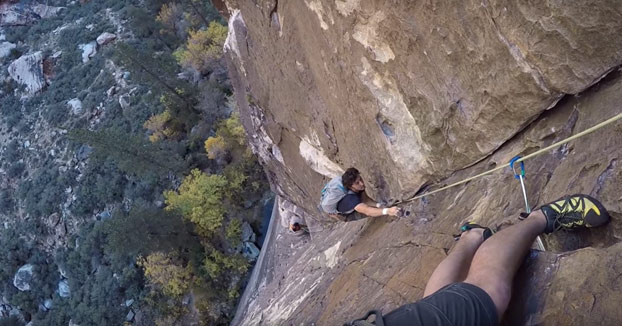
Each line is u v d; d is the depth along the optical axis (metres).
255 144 11.82
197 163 30.80
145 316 28.44
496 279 2.20
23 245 38.84
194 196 25.61
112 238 25.03
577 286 2.15
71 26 51.44
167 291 25.50
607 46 2.73
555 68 2.99
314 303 5.46
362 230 5.95
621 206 2.40
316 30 5.95
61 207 37.72
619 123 2.68
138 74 32.38
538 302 2.25
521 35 3.06
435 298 2.07
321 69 6.38
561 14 2.77
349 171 5.11
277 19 7.29
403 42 4.27
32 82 47.62
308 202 10.66
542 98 3.20
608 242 2.43
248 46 9.13
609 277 2.06
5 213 41.41
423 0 3.75
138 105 37.62
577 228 2.53
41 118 44.91
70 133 29.84
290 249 13.78
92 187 36.69
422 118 4.48
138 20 41.97
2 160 44.31
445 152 4.38
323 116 7.21
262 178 26.55
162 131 33.44
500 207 3.38
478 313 2.00
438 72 4.01
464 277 2.45
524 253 2.37
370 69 5.02
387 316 2.06
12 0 55.62
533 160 3.31
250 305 14.98
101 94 41.50
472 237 2.62
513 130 3.57
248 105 10.73
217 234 25.84
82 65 46.25
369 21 4.66
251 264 25.09
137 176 34.09
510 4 3.01
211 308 24.64
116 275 30.31
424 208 4.54
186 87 32.09
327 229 8.80
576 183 2.78
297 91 7.80
